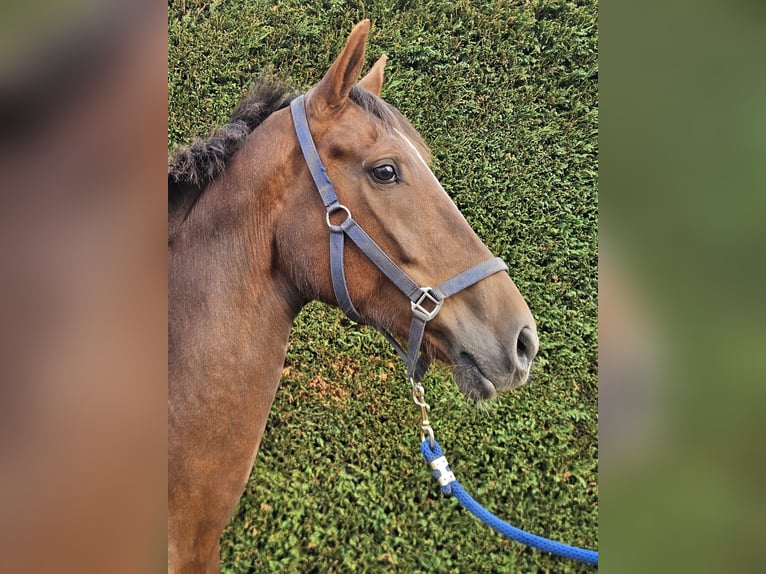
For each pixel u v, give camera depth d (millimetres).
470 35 2008
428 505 1951
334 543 1923
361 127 946
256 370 978
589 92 1996
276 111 1032
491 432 1979
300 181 953
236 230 969
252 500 1923
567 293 1969
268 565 1880
